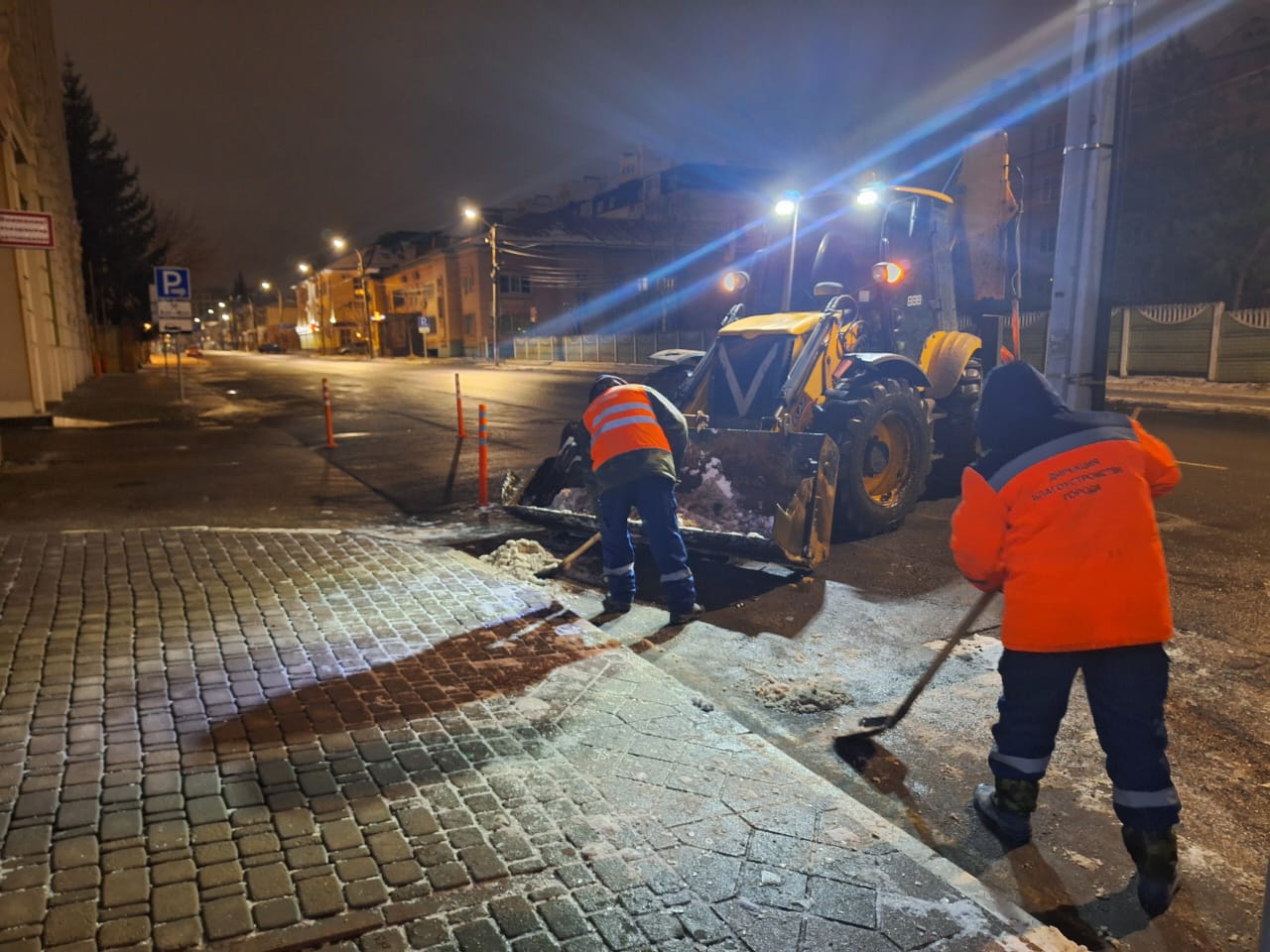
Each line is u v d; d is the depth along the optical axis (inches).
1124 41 182.5
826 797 121.0
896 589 232.4
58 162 1106.7
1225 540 273.4
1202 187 1004.6
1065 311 192.5
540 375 1413.6
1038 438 111.6
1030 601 109.2
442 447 514.0
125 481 399.9
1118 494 106.2
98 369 1601.9
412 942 91.0
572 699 152.2
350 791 120.6
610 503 209.0
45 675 160.7
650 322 1998.0
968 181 368.8
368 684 158.1
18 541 263.6
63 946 89.4
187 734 137.8
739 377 281.9
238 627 188.1
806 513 229.3
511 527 307.6
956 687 170.6
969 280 378.6
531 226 2028.8
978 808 126.4
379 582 222.5
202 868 102.8
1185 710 159.9
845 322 299.7
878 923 95.1
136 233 2058.3
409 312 2669.8
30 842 107.7
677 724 143.2
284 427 630.5
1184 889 110.1
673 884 101.0
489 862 104.4
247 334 5816.9
